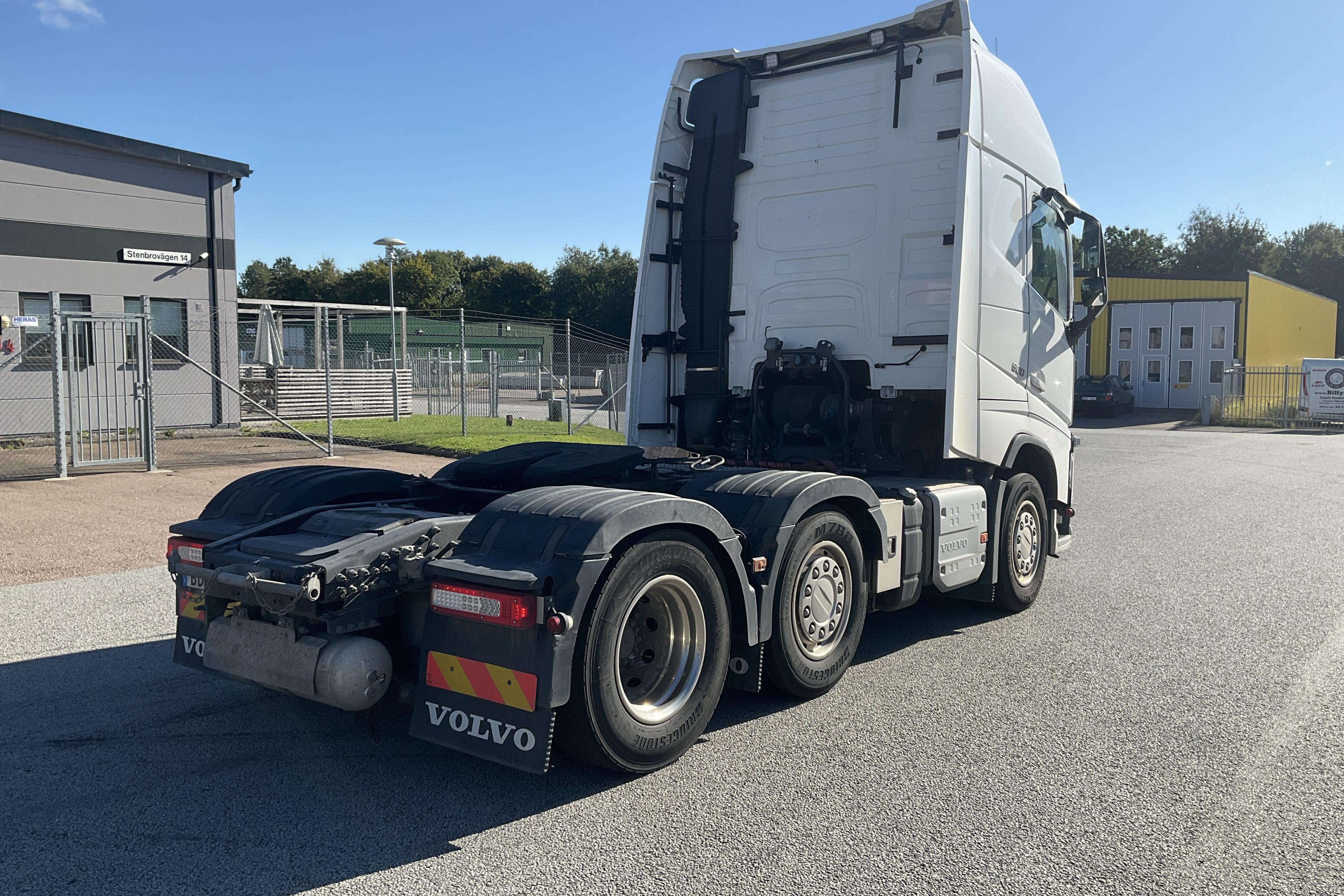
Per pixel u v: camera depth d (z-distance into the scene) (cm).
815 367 612
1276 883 292
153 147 1853
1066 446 719
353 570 350
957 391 555
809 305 636
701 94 675
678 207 678
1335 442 2289
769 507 435
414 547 372
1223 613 648
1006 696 473
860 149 618
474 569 339
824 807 345
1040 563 671
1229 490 1355
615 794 357
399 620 392
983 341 585
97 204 1806
